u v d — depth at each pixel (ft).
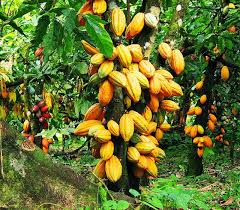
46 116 16.17
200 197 11.95
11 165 7.73
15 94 16.43
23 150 7.93
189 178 19.27
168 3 12.82
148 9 11.37
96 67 10.61
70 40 9.01
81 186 8.67
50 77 16.48
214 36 15.39
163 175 22.58
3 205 7.51
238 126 27.99
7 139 7.75
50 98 16.38
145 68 10.57
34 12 20.75
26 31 21.49
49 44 9.19
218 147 24.90
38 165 8.10
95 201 8.72
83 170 19.75
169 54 11.37
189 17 20.51
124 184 10.75
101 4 10.65
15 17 9.47
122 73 10.36
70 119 19.97
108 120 10.64
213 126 20.75
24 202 7.77
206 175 18.93
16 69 17.56
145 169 10.95
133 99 10.23
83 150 28.30
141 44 11.30
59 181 8.35
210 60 20.20
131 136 10.30
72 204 8.37
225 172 20.51
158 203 9.20
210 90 20.48
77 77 15.79
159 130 11.94
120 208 8.43
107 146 10.33
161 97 11.29
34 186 7.96
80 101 14.70
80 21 10.00
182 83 23.73
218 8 19.20
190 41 15.33
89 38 9.40
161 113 11.68
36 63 18.66
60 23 9.05
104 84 10.30
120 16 10.58
